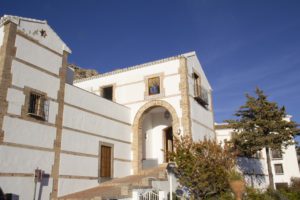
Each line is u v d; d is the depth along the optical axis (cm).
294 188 2408
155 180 1358
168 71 1955
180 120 1827
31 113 1255
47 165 1305
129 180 1559
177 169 1348
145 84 2016
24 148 1207
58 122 1405
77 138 1511
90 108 1645
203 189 1293
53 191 1308
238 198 636
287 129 2158
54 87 1418
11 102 1181
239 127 2248
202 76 2219
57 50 1477
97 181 1596
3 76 1162
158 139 2164
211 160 1308
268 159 2227
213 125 2270
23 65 1264
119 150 1827
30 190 1204
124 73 2127
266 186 2559
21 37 1277
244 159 2439
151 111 2144
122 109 1933
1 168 1102
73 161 1458
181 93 1862
